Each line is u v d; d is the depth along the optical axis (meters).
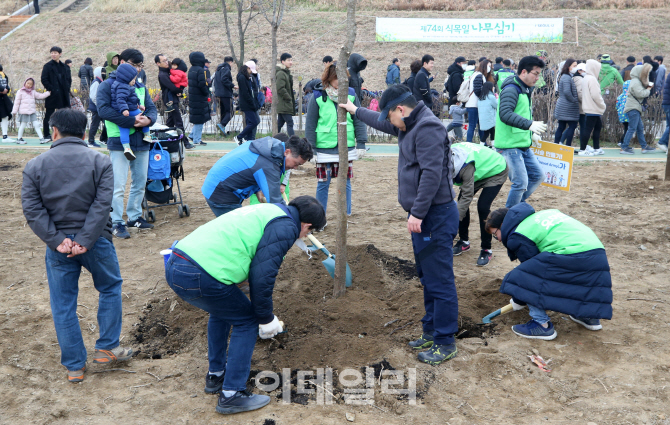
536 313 4.05
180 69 12.06
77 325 3.52
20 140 12.21
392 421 3.15
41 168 3.32
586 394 3.38
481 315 4.48
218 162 4.61
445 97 16.77
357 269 5.29
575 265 3.89
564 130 11.98
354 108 4.26
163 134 6.80
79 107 13.80
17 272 5.28
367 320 4.29
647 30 26.11
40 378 3.56
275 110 9.82
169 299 4.71
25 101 11.99
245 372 3.21
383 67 24.50
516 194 5.88
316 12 29.36
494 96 10.09
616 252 5.82
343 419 3.17
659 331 4.12
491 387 3.47
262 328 3.20
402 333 4.14
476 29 20.03
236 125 14.59
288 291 4.77
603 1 28.73
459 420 3.15
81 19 30.16
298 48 26.12
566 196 8.05
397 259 5.58
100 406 3.28
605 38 25.45
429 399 3.35
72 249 3.35
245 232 3.04
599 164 10.24
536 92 13.04
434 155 3.50
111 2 32.22
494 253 5.84
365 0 29.80
